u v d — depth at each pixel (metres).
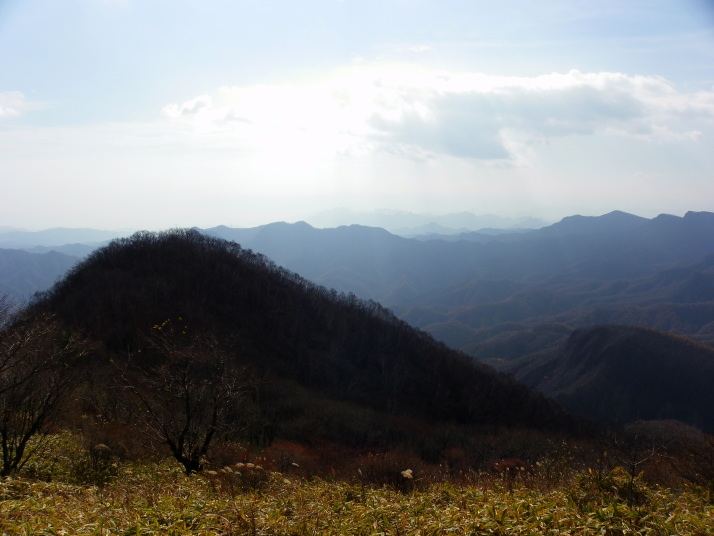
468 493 9.38
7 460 11.52
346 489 10.61
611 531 6.47
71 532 6.31
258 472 11.21
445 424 46.31
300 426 32.47
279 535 6.79
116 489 9.98
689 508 7.82
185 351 14.90
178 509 7.79
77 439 14.79
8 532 6.20
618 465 11.05
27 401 12.12
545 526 6.68
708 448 10.20
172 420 13.97
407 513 7.88
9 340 12.48
